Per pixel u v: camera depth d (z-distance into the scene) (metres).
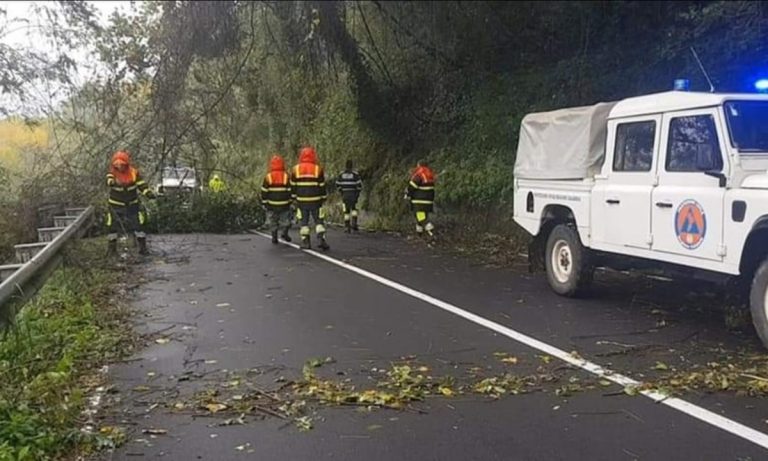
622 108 9.05
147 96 17.55
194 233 20.84
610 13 17.72
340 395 5.95
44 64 13.22
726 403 5.68
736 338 7.73
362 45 23.17
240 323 8.73
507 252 15.34
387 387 6.19
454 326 8.46
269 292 10.82
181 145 18.44
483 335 8.01
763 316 7.09
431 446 4.92
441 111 22.00
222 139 21.45
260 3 19.12
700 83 14.19
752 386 6.05
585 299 10.05
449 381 6.32
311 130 27.38
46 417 5.15
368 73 22.55
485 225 18.17
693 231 7.79
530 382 6.28
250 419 5.47
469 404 5.75
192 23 17.53
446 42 21.34
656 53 16.05
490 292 10.70
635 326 8.36
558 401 5.79
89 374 6.66
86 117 16.41
